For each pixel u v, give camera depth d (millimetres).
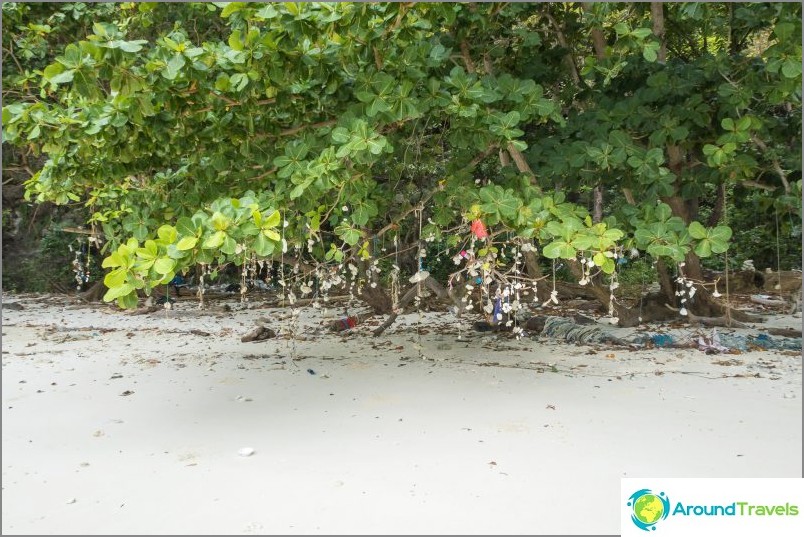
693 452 3768
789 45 4863
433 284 7852
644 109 5969
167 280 3637
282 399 5051
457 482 3363
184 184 5797
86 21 6988
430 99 4625
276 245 3766
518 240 5496
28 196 6363
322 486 3340
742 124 5270
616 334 7836
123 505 3150
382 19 4508
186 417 4605
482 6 5410
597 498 3158
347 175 4520
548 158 6234
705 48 8391
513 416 4508
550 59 7355
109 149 5074
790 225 6980
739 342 6949
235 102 4730
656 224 4609
